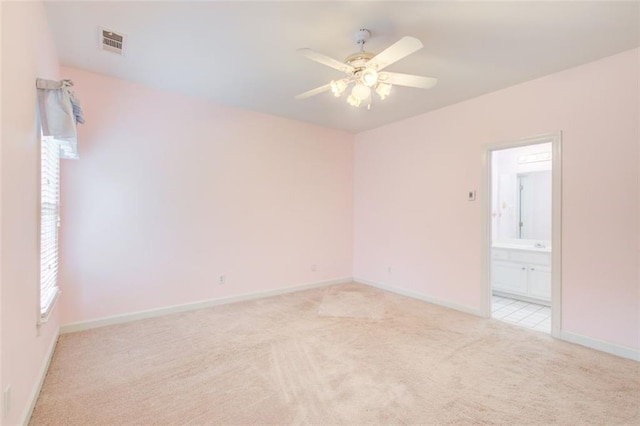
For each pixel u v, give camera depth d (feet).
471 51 8.80
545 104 10.39
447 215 13.34
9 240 4.90
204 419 6.14
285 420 6.13
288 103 13.10
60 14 7.31
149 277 11.68
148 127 11.57
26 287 5.90
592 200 9.44
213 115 13.06
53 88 6.97
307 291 15.72
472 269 12.45
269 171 14.76
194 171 12.63
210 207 13.07
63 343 9.37
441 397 6.89
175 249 12.23
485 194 12.02
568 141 9.89
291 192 15.55
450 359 8.64
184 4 6.89
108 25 7.73
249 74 10.41
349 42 8.39
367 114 14.47
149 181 11.62
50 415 6.18
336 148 17.33
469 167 12.53
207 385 7.31
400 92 11.76
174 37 8.24
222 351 9.04
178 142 12.23
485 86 11.22
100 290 10.71
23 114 5.68
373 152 16.94
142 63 9.71
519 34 7.96
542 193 16.12
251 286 14.25
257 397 6.86
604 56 9.10
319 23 7.55
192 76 10.59
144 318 11.54
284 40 8.32
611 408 6.55
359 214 17.78
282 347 9.32
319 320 11.61
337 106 13.42
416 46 6.31
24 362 5.76
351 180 18.06
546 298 13.92
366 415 6.28
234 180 13.70
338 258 17.48
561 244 10.03
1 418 4.54
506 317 12.28
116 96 10.91
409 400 6.78
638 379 7.65
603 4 6.76
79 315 10.36
